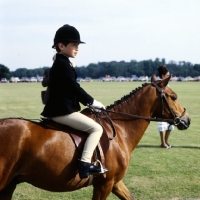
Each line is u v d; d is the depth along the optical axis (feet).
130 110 18.13
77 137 15.94
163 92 18.13
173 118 18.31
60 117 15.97
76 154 15.69
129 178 26.48
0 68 365.40
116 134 17.20
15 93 142.51
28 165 14.80
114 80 386.73
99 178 16.56
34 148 14.78
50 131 15.55
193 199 22.43
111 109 18.22
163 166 30.12
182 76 447.01
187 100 98.63
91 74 516.32
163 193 23.40
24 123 15.14
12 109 77.30
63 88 15.78
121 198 18.16
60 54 16.10
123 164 16.90
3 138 14.38
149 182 25.63
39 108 79.87
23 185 25.45
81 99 15.96
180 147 38.55
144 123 18.22
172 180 26.17
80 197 23.04
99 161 15.96
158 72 33.42
